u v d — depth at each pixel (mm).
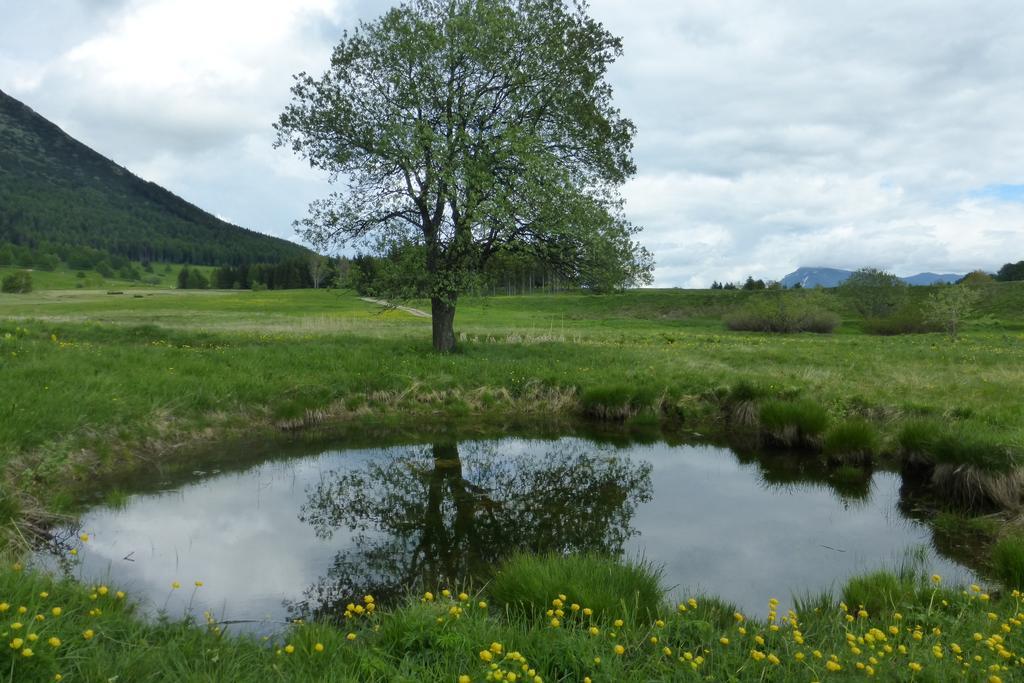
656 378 17125
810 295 53375
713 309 68875
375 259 19406
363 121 18625
